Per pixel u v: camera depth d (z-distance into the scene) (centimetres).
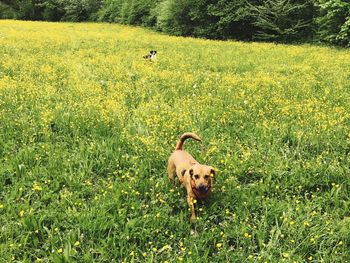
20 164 330
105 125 412
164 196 298
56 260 235
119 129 411
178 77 668
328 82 660
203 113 457
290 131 406
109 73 686
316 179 322
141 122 430
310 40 1453
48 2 2762
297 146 377
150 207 291
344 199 305
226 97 536
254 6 1517
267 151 372
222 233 257
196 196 283
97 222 263
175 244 258
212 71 786
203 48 1135
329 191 311
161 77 660
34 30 1628
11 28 1692
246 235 254
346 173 329
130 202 289
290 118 452
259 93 568
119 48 1068
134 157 346
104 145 369
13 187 302
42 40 1202
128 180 324
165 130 402
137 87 586
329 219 279
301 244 253
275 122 429
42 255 247
